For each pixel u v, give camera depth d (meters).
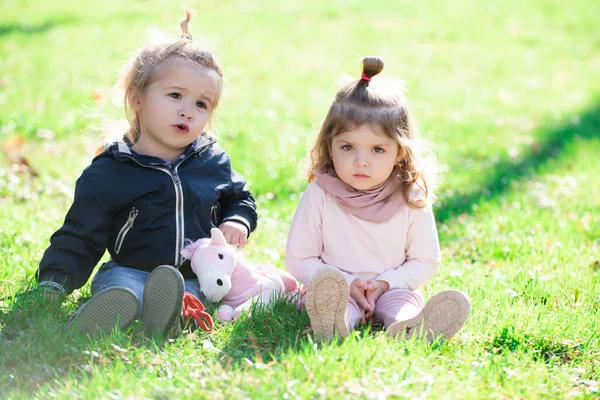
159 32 5.08
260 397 3.39
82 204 4.64
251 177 8.77
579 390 3.82
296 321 4.44
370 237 4.70
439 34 19.94
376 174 4.57
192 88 4.75
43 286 4.45
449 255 6.63
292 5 23.03
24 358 3.90
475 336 4.39
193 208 4.86
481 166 10.02
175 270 4.12
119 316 4.11
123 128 5.10
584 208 7.96
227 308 4.64
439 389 3.52
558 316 4.71
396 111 4.57
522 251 6.49
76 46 16.75
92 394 3.47
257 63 16.28
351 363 3.70
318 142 4.76
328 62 16.66
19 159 8.60
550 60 17.86
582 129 12.11
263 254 6.32
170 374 3.72
